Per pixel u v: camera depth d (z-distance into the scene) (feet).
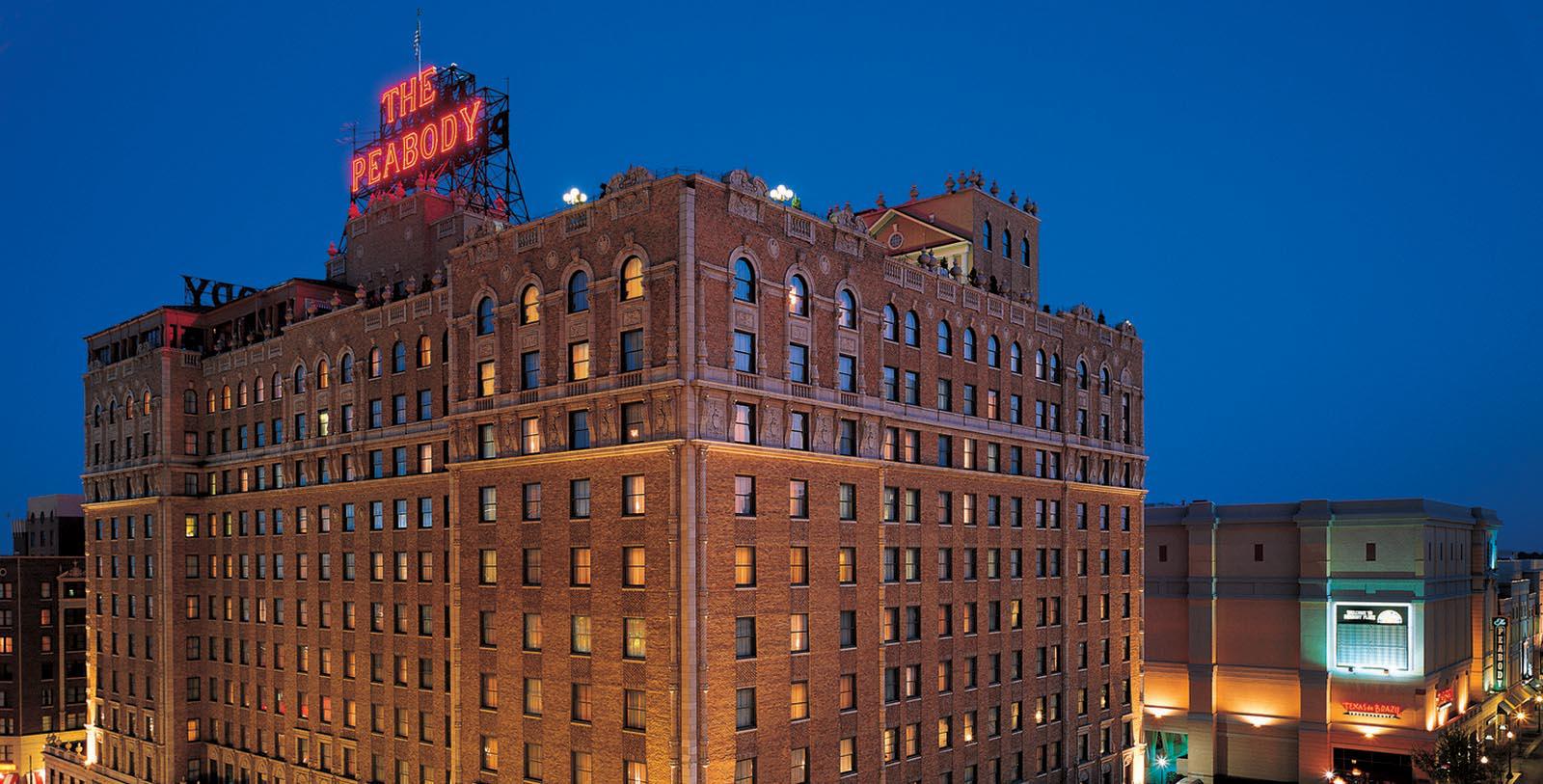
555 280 184.55
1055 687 249.34
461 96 289.74
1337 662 311.27
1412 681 298.35
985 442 233.76
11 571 387.14
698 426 165.17
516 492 189.78
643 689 166.81
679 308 165.58
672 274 166.30
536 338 187.83
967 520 227.61
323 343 250.16
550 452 182.50
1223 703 330.95
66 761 341.00
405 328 228.63
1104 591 271.28
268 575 265.13
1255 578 327.88
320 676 248.11
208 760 282.97
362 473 238.27
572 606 178.60
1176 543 343.05
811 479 184.96
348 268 283.38
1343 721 308.60
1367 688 305.73
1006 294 249.55
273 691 262.47
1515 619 417.08
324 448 247.09
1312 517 316.19
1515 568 441.68
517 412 188.55
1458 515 335.88
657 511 166.20
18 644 383.86
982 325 235.20
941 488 219.20
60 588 394.73
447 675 216.13
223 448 285.43
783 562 178.09
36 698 386.52
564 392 181.27
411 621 224.53
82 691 397.19
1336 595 312.29
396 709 227.20
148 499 290.56
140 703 294.66
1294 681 318.04
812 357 186.80
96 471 314.55
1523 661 433.07
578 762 176.55
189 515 289.94
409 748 222.69
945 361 223.10
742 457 171.73
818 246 189.88
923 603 210.79
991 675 229.86
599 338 177.06
